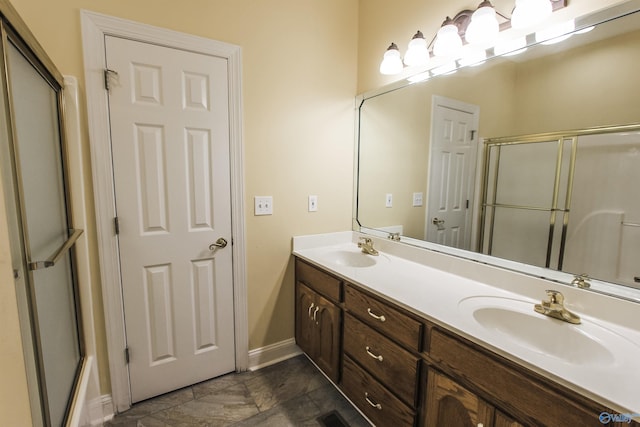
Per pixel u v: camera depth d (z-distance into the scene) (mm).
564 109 1173
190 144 1664
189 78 1627
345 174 2252
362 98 2164
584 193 1140
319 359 1834
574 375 764
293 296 2141
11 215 731
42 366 856
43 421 864
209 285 1815
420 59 1637
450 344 1039
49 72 1121
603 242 1099
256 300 1996
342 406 1709
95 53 1403
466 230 1555
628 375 774
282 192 1996
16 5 1269
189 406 1681
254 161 1873
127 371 1633
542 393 800
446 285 1410
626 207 1042
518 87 1307
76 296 1435
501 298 1275
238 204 1844
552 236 1235
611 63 1047
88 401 1475
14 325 705
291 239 2072
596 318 1094
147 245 1613
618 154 1050
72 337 1354
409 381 1195
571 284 1173
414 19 1755
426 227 1777
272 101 1893
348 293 1540
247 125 1824
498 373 899
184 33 1591
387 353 1306
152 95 1546
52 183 1171
